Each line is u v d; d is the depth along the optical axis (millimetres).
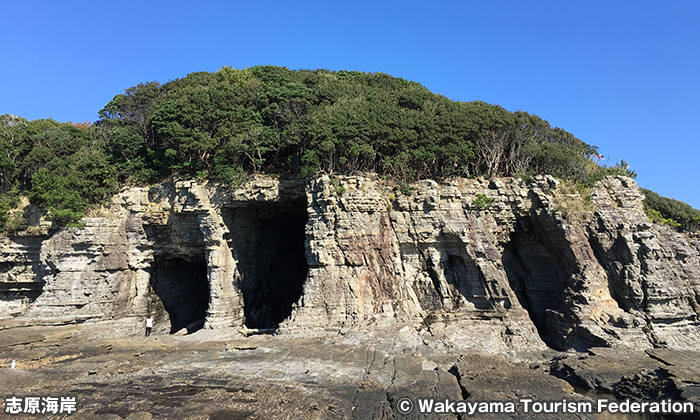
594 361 29516
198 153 45781
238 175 43156
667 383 25109
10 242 47188
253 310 47000
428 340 35625
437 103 50094
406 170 42812
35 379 26672
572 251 39281
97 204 47125
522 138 45812
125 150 50250
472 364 29203
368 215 40406
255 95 48719
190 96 47594
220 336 39438
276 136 44031
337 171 42750
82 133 59875
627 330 34594
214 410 21906
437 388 24875
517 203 41750
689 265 40250
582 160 46094
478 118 45656
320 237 40094
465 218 40844
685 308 36781
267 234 52625
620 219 39969
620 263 38312
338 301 38375
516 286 44031
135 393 24500
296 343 34469
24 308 49062
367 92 53750
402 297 39594
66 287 43500
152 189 46875
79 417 21297
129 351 33156
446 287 40438
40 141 54000
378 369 28312
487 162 44625
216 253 43156
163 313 48938
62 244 44219
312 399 23281
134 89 65812
